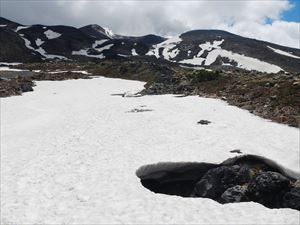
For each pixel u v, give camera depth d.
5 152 25.30
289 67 184.62
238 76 53.41
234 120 32.53
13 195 17.28
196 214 15.47
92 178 19.17
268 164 22.03
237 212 15.81
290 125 30.45
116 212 15.45
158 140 26.31
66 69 111.19
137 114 36.28
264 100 37.94
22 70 110.62
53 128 32.62
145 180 21.48
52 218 14.95
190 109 38.19
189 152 23.31
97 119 35.00
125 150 24.00
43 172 20.31
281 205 18.12
